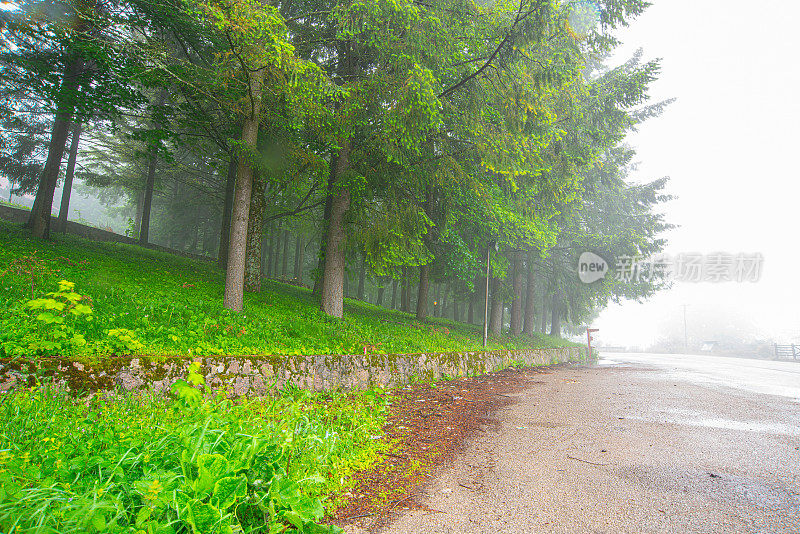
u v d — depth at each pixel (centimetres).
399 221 1278
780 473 394
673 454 457
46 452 283
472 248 1795
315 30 1372
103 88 1245
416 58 1054
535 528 289
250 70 936
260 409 491
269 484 268
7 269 853
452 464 432
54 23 1086
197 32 1165
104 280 997
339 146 1187
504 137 1181
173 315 841
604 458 445
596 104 1537
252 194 1441
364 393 699
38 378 453
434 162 1309
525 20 1035
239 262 1055
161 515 227
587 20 1584
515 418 661
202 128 1417
